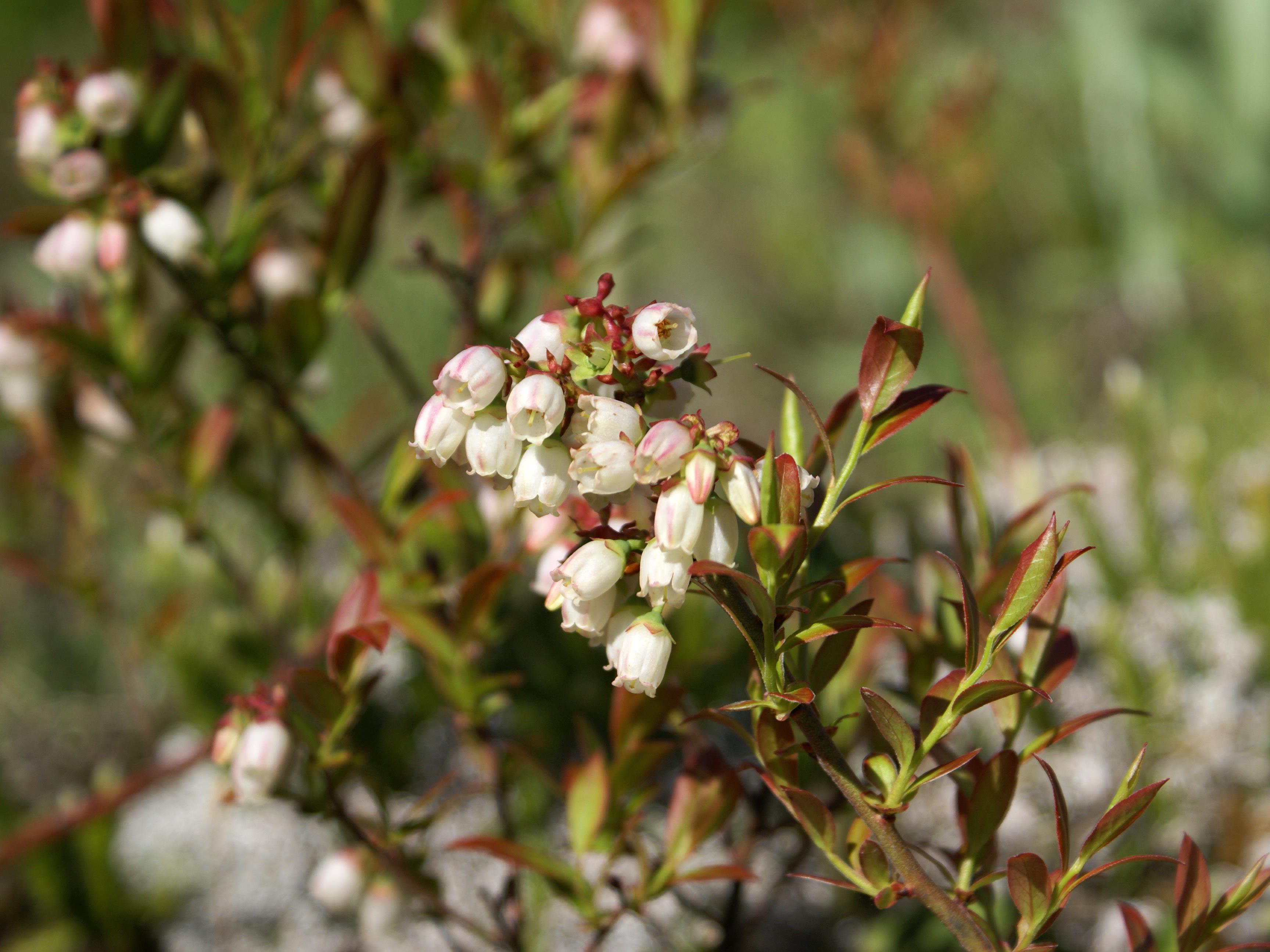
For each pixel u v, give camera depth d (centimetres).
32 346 36
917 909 34
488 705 31
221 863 41
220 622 41
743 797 29
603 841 30
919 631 29
